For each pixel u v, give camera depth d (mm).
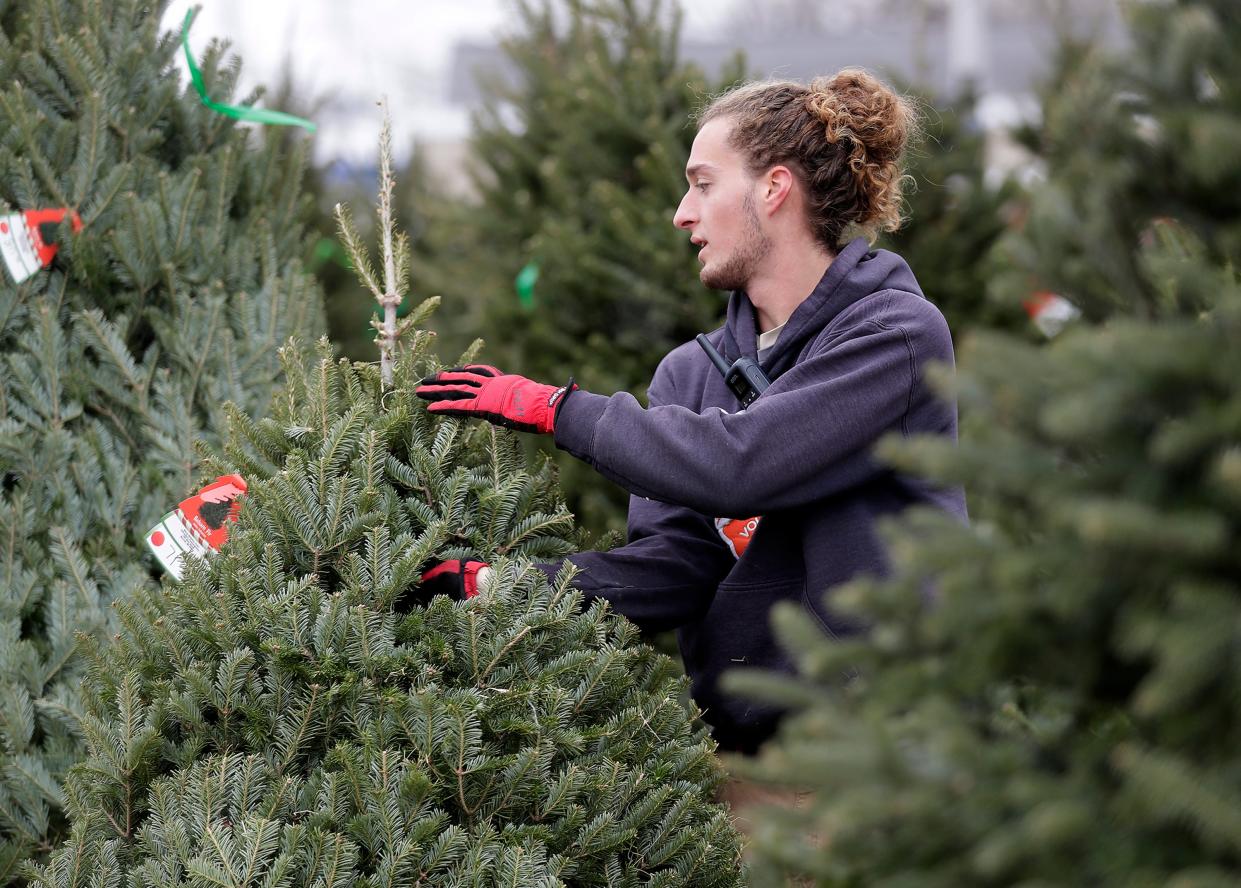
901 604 4070
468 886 5777
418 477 7121
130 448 9516
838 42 48250
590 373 14805
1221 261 4246
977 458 3910
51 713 8250
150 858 5922
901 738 3965
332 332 16719
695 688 8062
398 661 6320
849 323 7703
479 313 18391
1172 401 3699
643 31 16922
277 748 6215
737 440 7047
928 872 3830
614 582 7664
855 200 8102
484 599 6598
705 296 14688
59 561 8781
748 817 4355
